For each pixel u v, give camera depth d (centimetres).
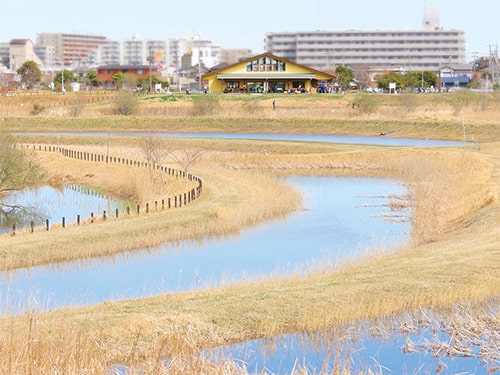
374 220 4647
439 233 3909
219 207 4656
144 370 1889
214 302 2609
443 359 2228
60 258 3650
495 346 2277
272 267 3506
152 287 3186
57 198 5834
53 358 1827
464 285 2748
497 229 3700
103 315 2450
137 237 3953
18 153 5703
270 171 7031
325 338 2392
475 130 9006
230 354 2162
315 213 4884
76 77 19900
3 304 2836
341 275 2986
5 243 3741
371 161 7162
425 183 5378
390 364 2191
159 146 6525
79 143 9044
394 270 2977
